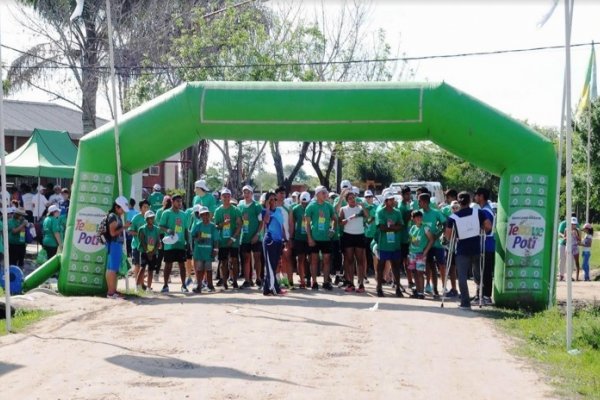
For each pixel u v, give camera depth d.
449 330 11.26
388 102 14.05
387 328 11.23
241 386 7.78
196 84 14.73
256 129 14.60
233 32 28.44
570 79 10.25
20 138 35.66
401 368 8.77
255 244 16.16
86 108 32.31
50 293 15.13
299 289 15.89
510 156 14.01
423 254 14.86
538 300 13.89
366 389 7.80
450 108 13.93
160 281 17.98
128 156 14.89
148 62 29.27
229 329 10.90
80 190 14.88
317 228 15.66
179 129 14.73
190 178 30.94
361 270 15.66
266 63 27.78
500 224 14.22
